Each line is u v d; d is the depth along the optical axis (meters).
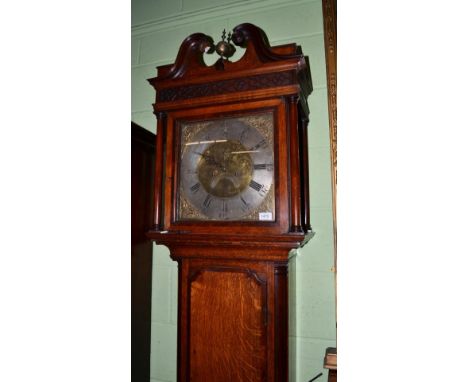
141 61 1.65
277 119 0.96
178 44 1.60
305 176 1.19
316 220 1.31
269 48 0.97
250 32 0.98
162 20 1.61
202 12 1.53
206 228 1.00
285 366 0.94
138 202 1.39
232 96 0.99
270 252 0.94
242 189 0.99
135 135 1.32
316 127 1.32
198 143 1.04
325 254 1.29
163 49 1.62
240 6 1.47
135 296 1.39
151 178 1.46
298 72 0.94
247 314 0.96
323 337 1.27
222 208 1.00
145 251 1.46
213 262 1.00
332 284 1.28
